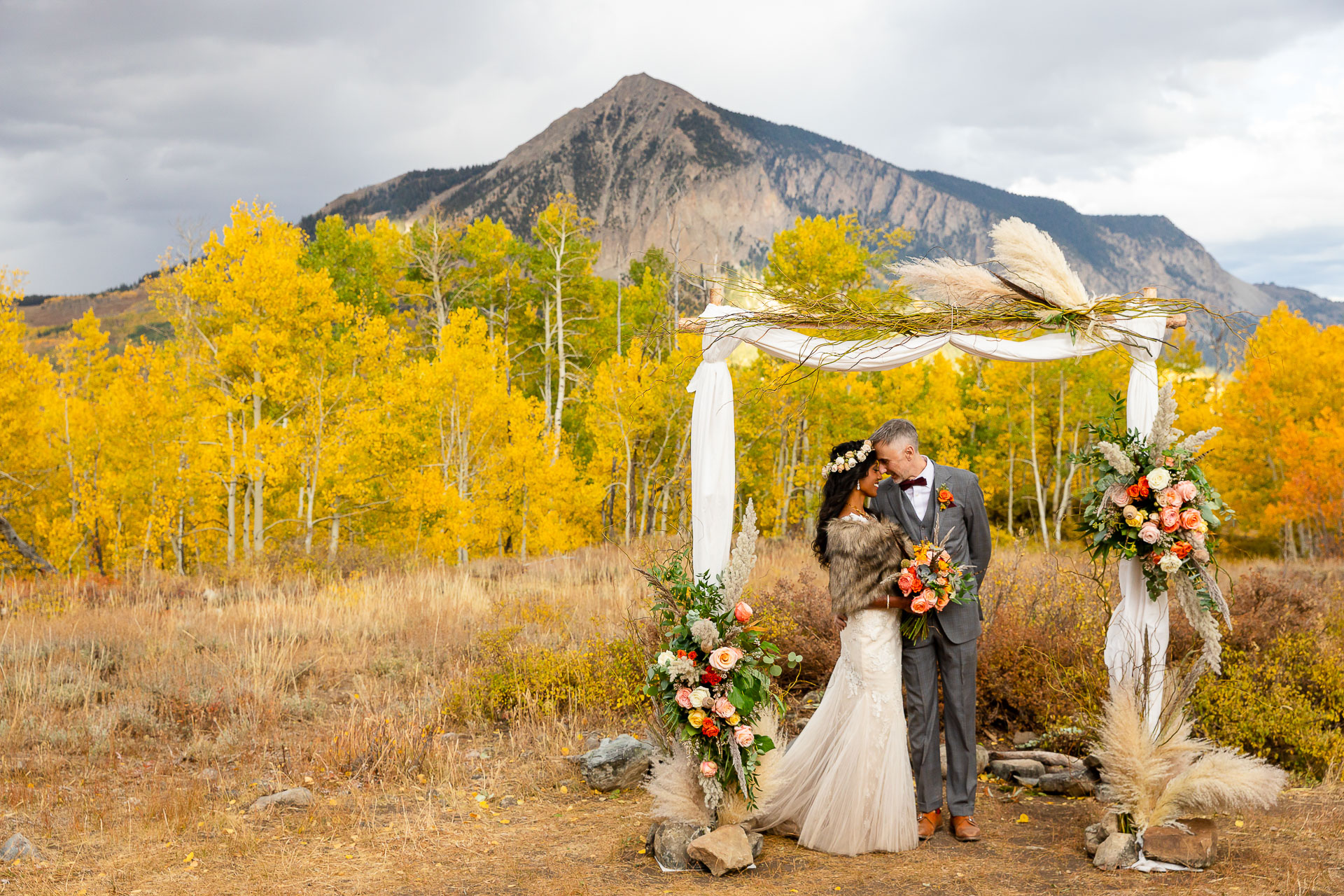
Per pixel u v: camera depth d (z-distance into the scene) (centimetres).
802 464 2461
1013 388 3198
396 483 2389
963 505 403
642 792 472
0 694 648
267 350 2105
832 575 388
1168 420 425
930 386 3159
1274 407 2575
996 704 560
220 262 2131
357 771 506
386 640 863
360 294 3447
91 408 2638
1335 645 609
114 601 1141
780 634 630
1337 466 2219
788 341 476
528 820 428
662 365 1955
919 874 346
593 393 2233
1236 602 661
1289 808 408
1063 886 327
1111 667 451
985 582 684
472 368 2283
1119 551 434
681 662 376
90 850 387
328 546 1977
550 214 3509
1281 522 2419
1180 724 383
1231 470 2739
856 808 373
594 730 583
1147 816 359
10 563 2192
